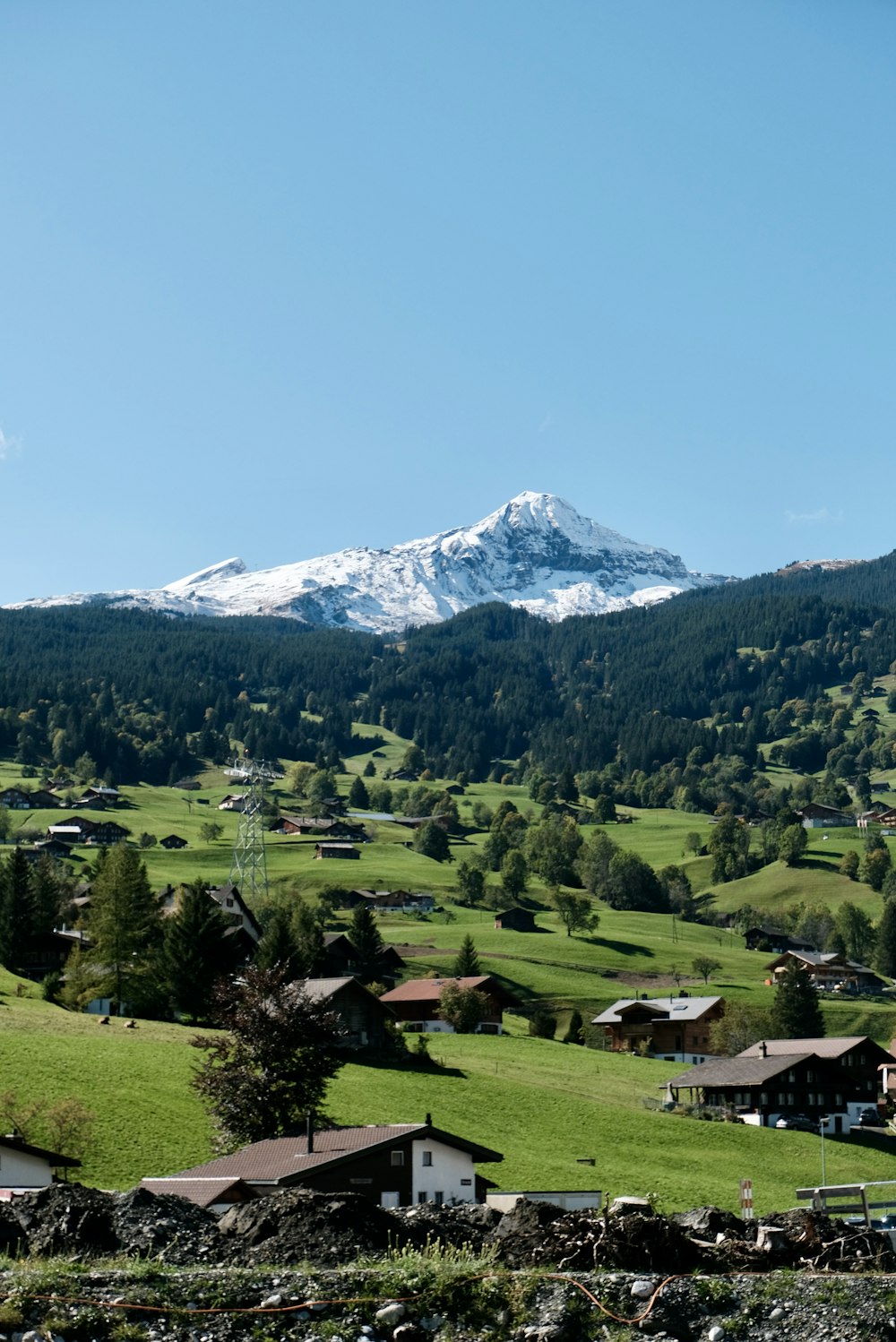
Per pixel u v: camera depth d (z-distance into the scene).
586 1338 28.27
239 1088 77.44
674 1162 96.56
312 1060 79.19
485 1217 37.06
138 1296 27.17
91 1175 73.94
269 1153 59.84
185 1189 54.09
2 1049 96.12
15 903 154.00
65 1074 91.81
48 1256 31.05
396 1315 27.89
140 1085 92.00
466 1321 28.41
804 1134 114.56
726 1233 36.38
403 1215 35.78
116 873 142.25
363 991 127.44
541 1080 123.19
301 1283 28.56
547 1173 85.56
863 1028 196.75
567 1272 30.77
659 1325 28.92
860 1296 30.59
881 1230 37.34
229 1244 32.75
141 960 136.00
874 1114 128.38
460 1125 98.75
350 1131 62.31
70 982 134.62
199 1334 26.59
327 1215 33.12
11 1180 52.12
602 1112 109.75
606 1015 171.25
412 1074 115.38
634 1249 32.22
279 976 82.88
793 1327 29.30
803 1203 82.81
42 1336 25.64
